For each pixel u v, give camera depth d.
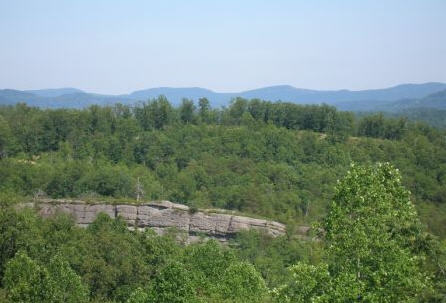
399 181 28.52
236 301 48.41
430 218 108.81
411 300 26.58
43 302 48.69
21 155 152.25
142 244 77.44
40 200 119.75
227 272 54.59
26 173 133.75
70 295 51.56
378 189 27.55
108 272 63.25
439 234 97.75
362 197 27.23
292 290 28.70
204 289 53.91
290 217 119.69
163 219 120.00
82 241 71.38
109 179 133.75
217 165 148.00
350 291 25.06
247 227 116.44
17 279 52.03
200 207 127.06
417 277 27.31
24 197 122.50
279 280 81.19
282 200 129.00
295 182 138.38
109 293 63.97
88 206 119.62
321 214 119.38
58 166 140.50
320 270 26.97
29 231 69.56
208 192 135.38
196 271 59.25
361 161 147.62
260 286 52.34
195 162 150.50
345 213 27.70
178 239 113.50
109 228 87.25
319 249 30.72
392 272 26.06
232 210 125.94
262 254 100.12
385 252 26.80
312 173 141.38
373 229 26.77
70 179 133.88
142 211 119.75
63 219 85.69
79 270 64.75
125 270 65.00
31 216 79.00
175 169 146.62
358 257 26.77
